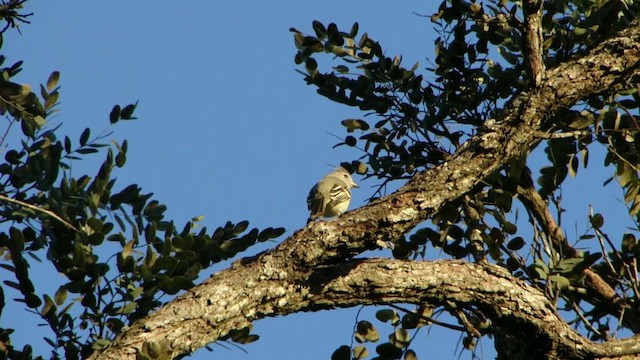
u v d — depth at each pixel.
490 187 12.20
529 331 11.68
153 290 10.79
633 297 12.94
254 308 10.70
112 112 11.25
